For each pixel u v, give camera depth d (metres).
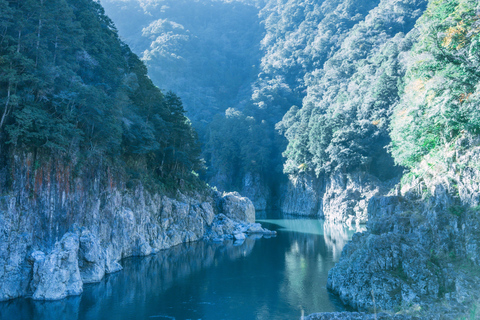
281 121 184.00
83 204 52.34
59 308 38.97
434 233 38.31
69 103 49.34
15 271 41.25
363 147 113.31
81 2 70.19
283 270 55.19
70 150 50.03
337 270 43.72
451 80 46.91
